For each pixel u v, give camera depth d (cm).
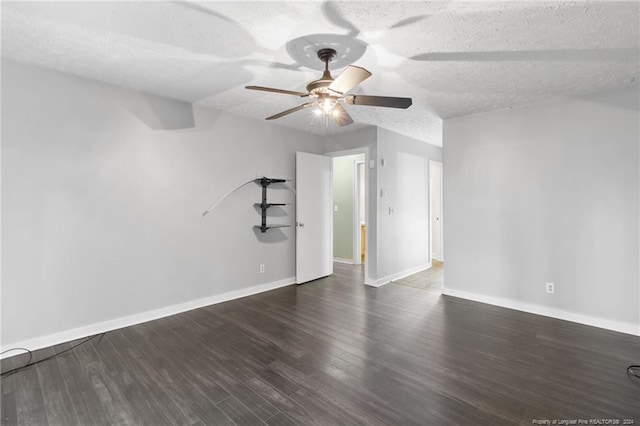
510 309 362
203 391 206
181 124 348
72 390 207
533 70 263
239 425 175
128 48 232
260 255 432
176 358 249
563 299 330
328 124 448
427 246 588
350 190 637
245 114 399
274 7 181
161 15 190
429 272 552
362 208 679
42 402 195
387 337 287
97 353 256
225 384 214
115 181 303
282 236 462
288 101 349
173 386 212
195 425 175
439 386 211
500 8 180
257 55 242
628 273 293
